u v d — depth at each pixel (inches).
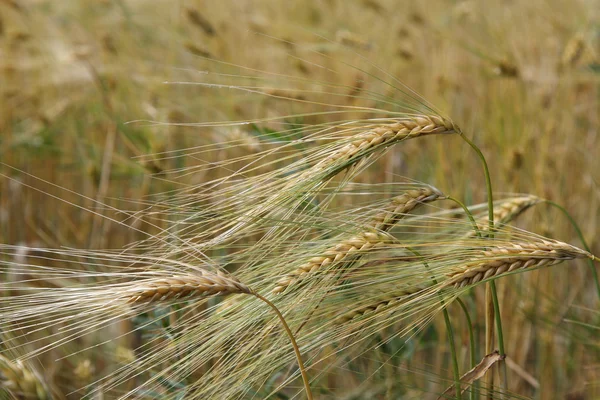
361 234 35.9
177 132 53.3
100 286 33.7
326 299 35.8
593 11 78.1
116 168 54.4
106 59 67.0
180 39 67.4
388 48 68.7
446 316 37.7
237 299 35.5
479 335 45.7
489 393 38.1
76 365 46.2
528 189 52.7
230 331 35.2
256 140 43.3
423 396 45.5
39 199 59.2
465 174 51.9
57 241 55.8
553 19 74.1
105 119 59.4
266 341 36.1
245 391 36.0
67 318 33.4
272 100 54.1
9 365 36.6
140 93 61.6
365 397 42.7
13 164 60.1
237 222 35.7
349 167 36.2
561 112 59.4
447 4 85.2
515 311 47.8
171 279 33.4
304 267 35.5
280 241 36.0
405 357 43.1
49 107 66.0
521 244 35.4
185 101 58.2
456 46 69.3
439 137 51.4
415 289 35.9
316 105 56.0
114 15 78.7
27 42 72.4
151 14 78.8
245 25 73.2
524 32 73.1
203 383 35.7
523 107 57.8
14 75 70.1
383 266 35.8
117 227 52.7
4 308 33.5
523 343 48.4
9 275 48.2
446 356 47.6
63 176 60.5
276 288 35.3
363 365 42.7
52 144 60.4
